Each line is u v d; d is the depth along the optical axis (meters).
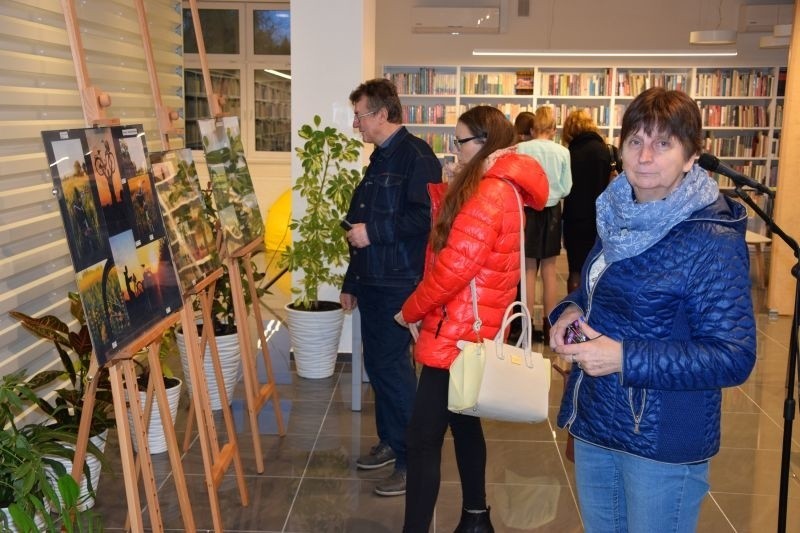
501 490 3.50
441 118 10.47
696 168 1.73
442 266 2.48
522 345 2.65
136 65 4.15
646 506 1.79
